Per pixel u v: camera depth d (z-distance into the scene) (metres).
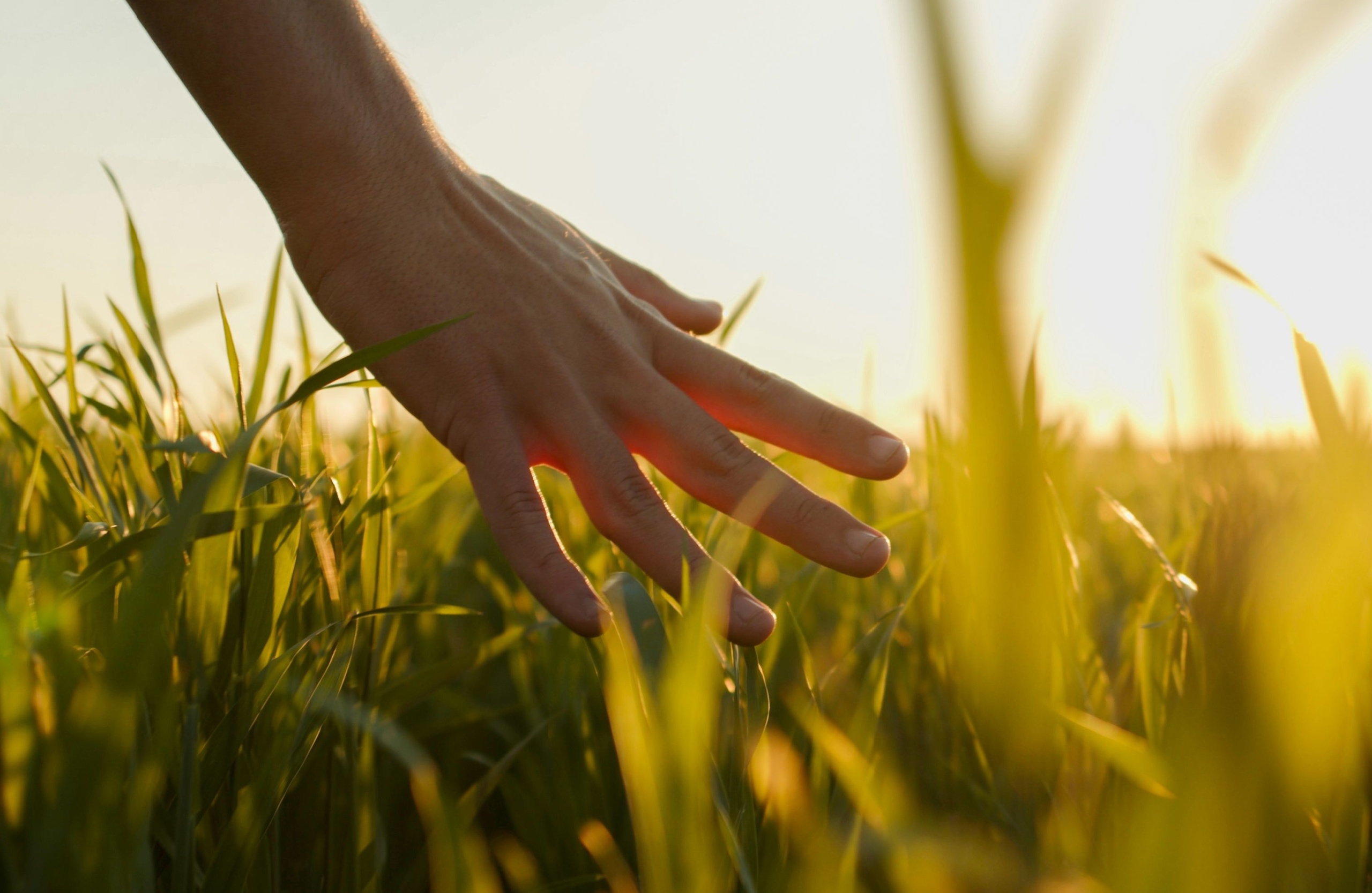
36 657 0.30
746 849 0.33
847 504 0.66
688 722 0.30
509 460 0.42
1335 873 0.31
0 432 0.52
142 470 0.43
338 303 0.43
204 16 0.40
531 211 0.49
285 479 0.36
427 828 0.36
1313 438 0.21
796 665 0.50
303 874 0.38
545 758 0.44
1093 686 0.43
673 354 0.46
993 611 0.09
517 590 0.55
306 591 0.40
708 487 0.43
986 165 0.07
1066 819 0.36
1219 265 0.10
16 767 0.29
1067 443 0.56
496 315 0.43
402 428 0.67
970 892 0.31
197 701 0.35
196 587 0.36
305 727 0.34
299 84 0.41
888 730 0.45
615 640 0.31
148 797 0.29
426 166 0.43
